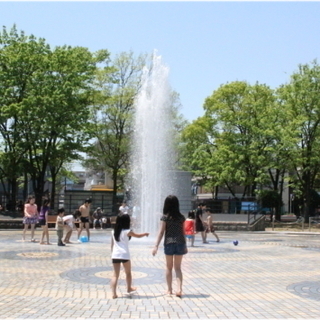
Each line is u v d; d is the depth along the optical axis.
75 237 25.41
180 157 49.53
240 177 43.97
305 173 45.44
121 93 43.16
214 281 11.97
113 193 39.59
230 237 29.05
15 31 39.47
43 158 38.38
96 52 44.62
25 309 8.62
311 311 8.79
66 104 36.81
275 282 11.95
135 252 17.75
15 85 36.91
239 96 47.28
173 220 9.80
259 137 44.88
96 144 45.69
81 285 11.05
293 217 56.97
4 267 13.88
